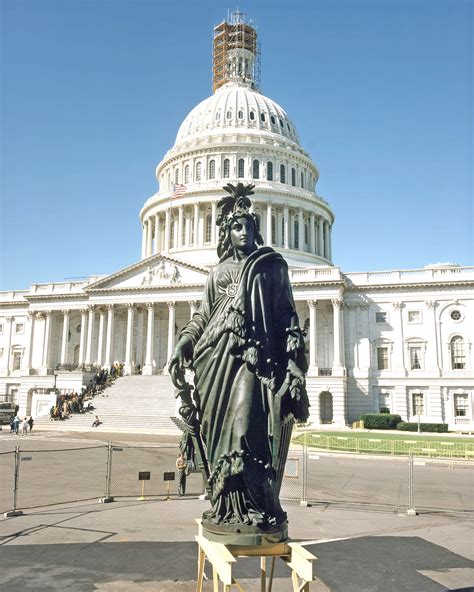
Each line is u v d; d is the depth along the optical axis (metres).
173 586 10.04
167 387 66.06
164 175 108.75
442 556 12.38
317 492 21.91
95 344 86.25
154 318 86.88
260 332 6.84
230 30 122.50
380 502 19.94
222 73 120.31
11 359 91.56
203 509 18.06
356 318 76.56
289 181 102.38
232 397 6.73
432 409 71.12
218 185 95.44
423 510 18.33
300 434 51.25
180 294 79.19
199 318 7.75
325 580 10.55
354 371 74.56
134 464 30.70
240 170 100.06
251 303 6.94
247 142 99.75
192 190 95.56
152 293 80.44
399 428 62.59
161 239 101.88
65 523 15.69
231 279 7.45
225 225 7.96
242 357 6.75
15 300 93.12
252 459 6.53
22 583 10.19
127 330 81.44
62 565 11.38
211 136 102.06
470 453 35.88
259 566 11.38
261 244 7.91
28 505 18.78
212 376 7.00
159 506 18.64
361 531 14.99
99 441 43.50
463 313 72.88
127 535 14.13
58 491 21.77
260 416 6.64
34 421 60.25
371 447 39.34
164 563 11.53
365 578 10.69
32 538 13.80
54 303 88.44
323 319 78.62
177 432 52.91
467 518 17.19
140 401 62.44
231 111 106.00
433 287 74.25
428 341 73.38
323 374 74.25
